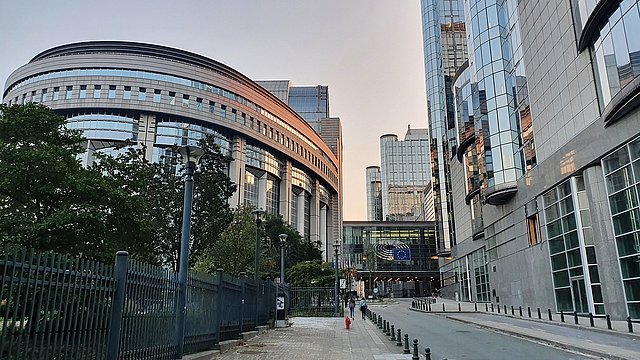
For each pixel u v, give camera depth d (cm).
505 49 4447
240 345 1570
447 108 8094
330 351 1451
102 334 732
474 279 5969
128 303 816
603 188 2700
